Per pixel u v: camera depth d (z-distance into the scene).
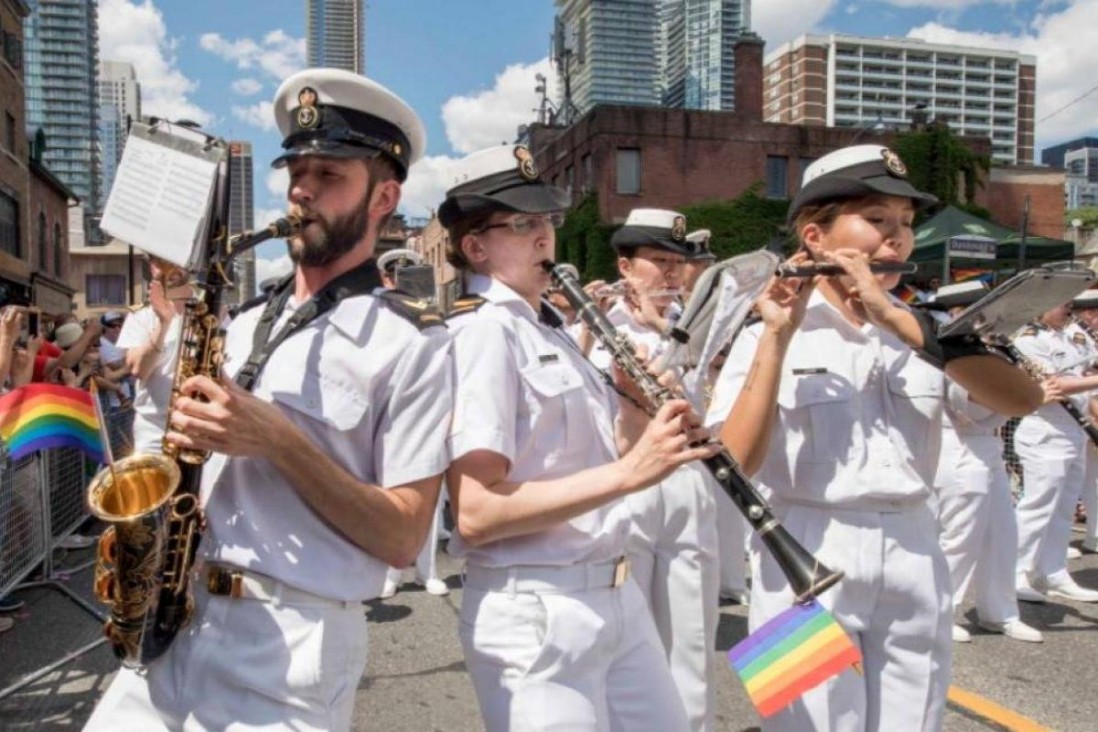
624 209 33.06
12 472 5.46
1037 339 6.18
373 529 1.78
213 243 1.70
